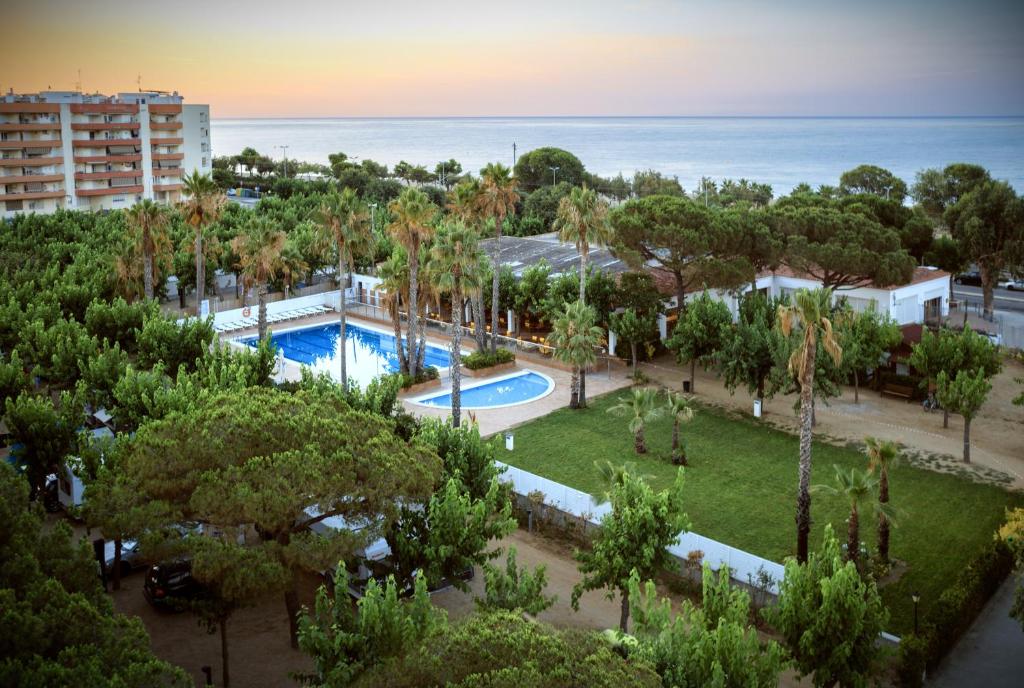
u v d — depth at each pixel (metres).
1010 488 43.53
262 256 62.66
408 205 58.22
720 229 62.75
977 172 117.00
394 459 28.66
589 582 29.81
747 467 46.72
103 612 23.16
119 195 154.12
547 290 71.81
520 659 19.12
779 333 49.56
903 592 34.06
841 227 65.75
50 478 41.12
